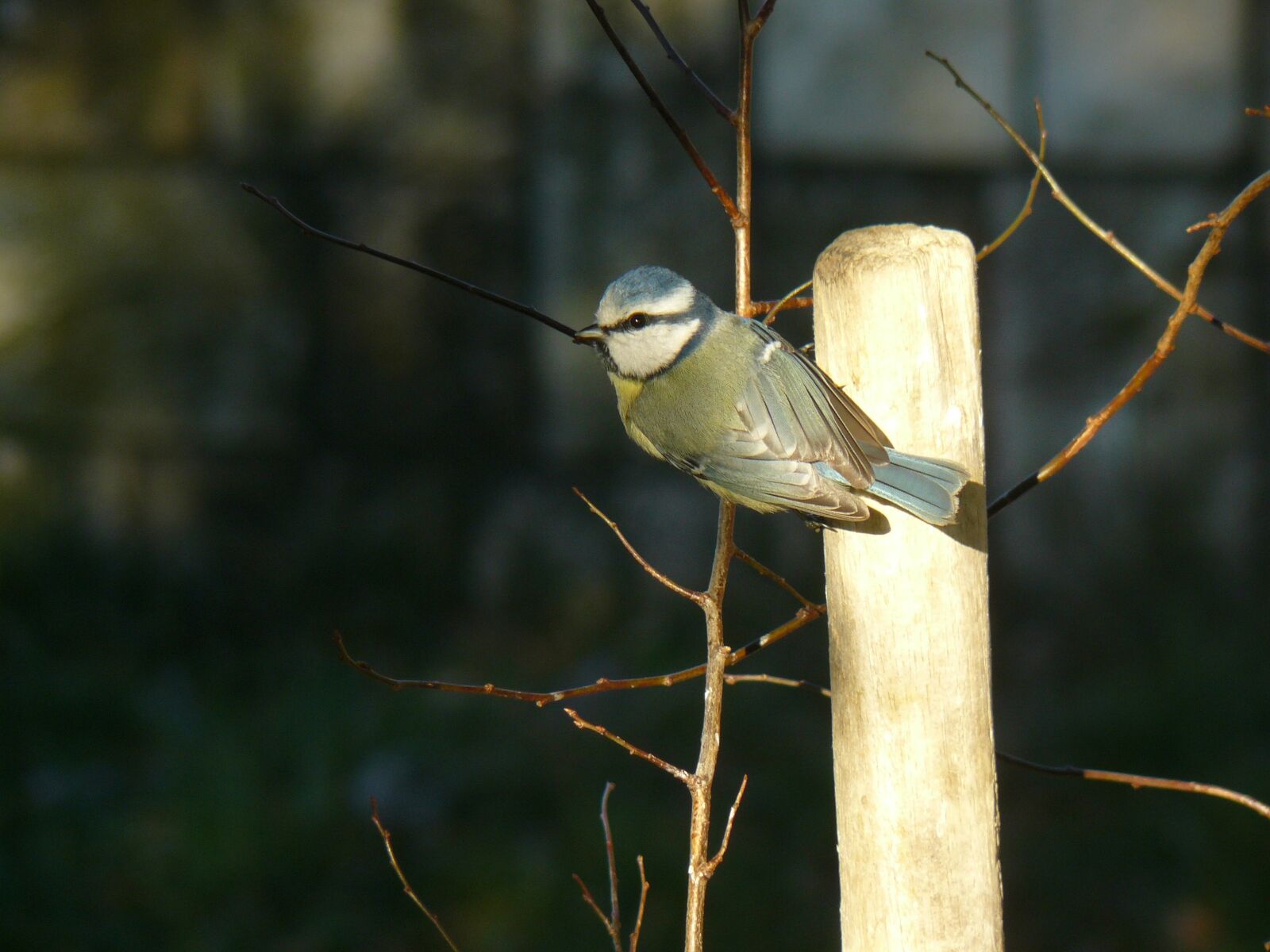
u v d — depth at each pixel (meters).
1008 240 11.23
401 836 8.59
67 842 8.45
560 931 7.71
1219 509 11.30
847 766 3.68
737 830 8.56
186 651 10.94
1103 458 11.30
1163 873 8.38
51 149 11.12
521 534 11.41
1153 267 11.30
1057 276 11.27
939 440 3.61
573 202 11.25
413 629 11.20
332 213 11.31
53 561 11.02
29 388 11.16
